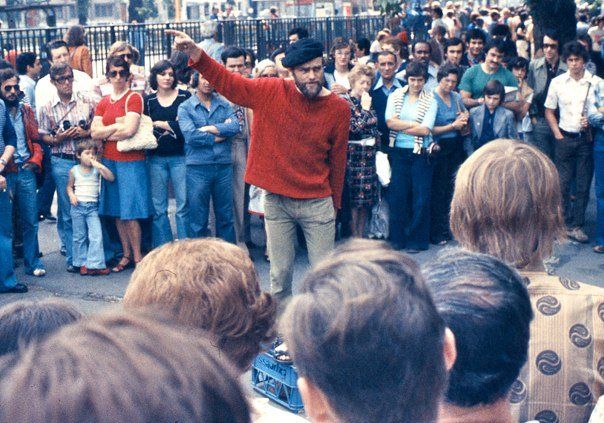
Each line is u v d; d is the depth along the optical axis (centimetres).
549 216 210
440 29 1308
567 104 807
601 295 210
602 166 790
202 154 741
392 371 106
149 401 57
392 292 107
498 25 1134
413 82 774
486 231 211
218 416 61
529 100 839
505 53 847
